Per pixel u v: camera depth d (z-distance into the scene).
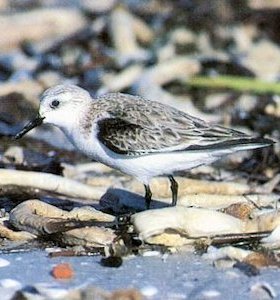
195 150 11.35
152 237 10.73
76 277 10.07
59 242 11.05
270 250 10.76
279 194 13.20
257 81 17.31
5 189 12.73
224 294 9.66
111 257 10.44
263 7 20.27
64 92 11.77
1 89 17.73
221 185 13.14
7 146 15.62
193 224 10.78
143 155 11.37
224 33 20.14
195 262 10.53
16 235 11.21
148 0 21.42
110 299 9.14
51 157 14.82
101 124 11.49
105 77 18.67
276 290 9.77
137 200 12.57
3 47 20.28
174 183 11.77
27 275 10.13
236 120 16.83
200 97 18.02
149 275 10.15
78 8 21.28
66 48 20.17
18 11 21.97
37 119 12.00
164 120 11.48
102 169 14.41
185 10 20.77
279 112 16.80
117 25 20.17
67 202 12.66
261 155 14.82
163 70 18.36
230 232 10.87
